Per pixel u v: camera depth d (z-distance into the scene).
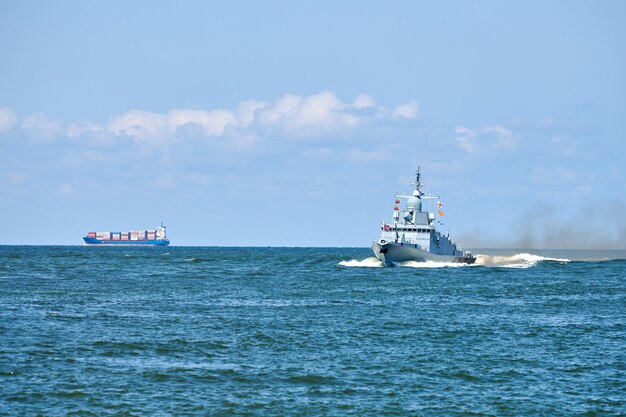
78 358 190.50
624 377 177.38
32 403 151.88
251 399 156.25
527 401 157.25
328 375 175.88
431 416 147.12
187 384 166.75
